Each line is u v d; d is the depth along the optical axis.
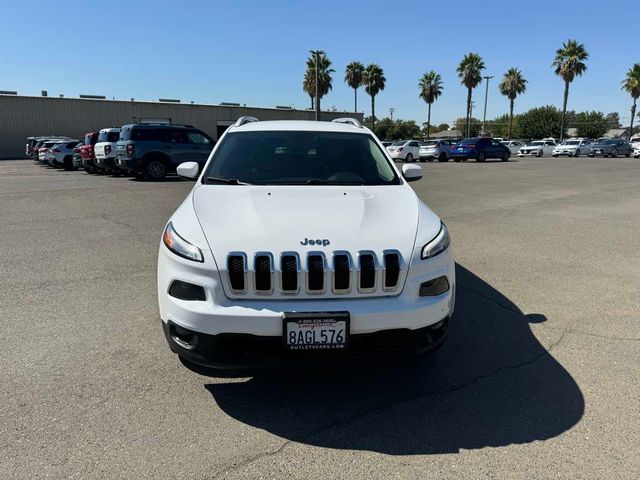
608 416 2.80
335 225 2.90
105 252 6.35
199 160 17.02
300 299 2.66
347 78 56.09
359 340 2.69
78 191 13.10
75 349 3.56
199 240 2.79
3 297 4.64
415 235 2.92
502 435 2.63
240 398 2.97
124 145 16.22
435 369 3.36
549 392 3.07
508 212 9.84
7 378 3.14
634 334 3.94
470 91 55.06
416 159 33.16
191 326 2.66
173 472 2.31
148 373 3.23
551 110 82.62
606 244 7.02
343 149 4.19
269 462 2.40
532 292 4.93
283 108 53.88
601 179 17.36
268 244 2.71
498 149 31.64
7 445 2.48
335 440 2.58
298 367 2.68
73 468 2.32
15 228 7.89
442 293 2.88
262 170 3.90
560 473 2.33
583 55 51.69
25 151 41.09
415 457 2.45
